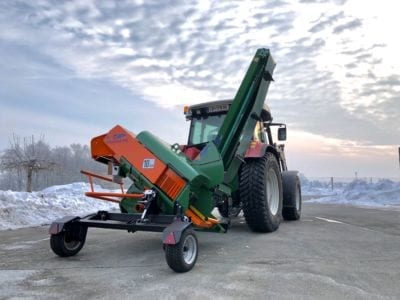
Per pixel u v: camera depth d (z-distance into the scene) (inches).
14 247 197.2
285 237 221.5
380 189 618.8
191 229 148.9
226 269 146.4
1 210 296.5
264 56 218.2
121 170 179.0
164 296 115.0
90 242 209.3
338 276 135.7
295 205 300.8
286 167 332.2
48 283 130.2
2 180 862.5
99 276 138.5
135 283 129.1
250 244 199.0
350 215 352.8
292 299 111.7
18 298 114.9
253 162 234.5
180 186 162.4
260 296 114.2
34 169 597.9
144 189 174.1
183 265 139.9
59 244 165.9
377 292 118.1
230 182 213.5
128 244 202.8
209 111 279.6
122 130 179.8
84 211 366.0
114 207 419.5
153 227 151.6
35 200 347.3
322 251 179.8
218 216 221.9
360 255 170.7
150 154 170.2
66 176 992.9
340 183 959.6
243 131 219.5
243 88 215.0
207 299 111.9
